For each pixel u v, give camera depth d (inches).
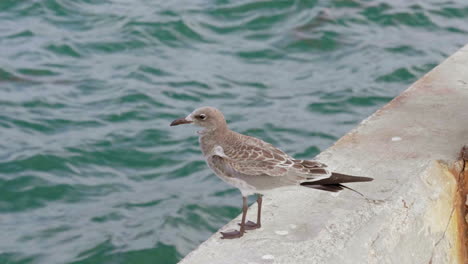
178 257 434.3
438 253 285.0
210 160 280.2
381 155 314.7
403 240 274.4
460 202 307.9
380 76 621.0
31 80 606.2
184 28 685.9
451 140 323.9
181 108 578.2
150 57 645.3
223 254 259.1
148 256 433.7
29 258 426.9
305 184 263.4
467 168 309.9
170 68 629.9
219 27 694.5
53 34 672.4
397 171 301.7
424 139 325.7
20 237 445.7
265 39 677.3
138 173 510.0
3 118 557.3
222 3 729.6
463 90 366.0
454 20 711.1
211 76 620.7
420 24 701.9
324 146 533.6
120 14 704.4
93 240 443.8
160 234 450.3
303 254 257.0
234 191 495.5
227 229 276.4
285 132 548.7
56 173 503.2
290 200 288.5
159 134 548.4
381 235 269.0
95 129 550.9
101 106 577.9
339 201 284.5
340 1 732.0
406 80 617.0
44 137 539.8
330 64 642.2
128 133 548.1
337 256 257.4
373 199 284.4
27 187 488.7
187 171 513.0
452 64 391.9
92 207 474.6
